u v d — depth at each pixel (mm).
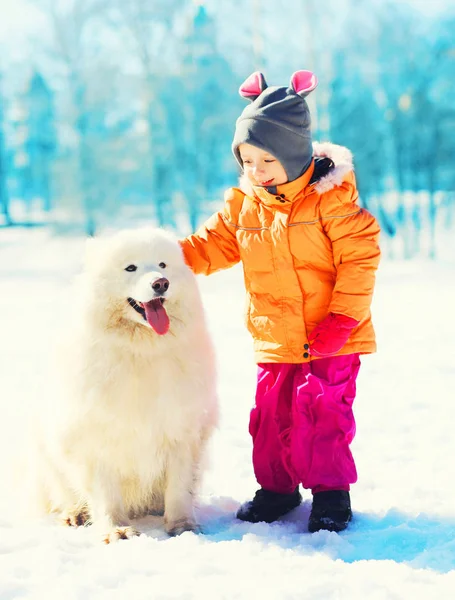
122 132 31906
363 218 4090
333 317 3979
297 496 4363
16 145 40875
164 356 3916
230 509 4441
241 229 4289
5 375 8812
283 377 4152
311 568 3289
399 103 31234
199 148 31672
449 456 5195
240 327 11711
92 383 3832
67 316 4004
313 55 27125
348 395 4160
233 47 31344
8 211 42594
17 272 23656
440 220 31938
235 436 5988
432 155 31188
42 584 3201
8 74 38688
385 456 5270
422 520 3947
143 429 3898
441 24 32562
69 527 4211
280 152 4035
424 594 2975
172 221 32125
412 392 7234
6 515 4453
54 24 31688
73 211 31234
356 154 30047
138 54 31578
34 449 4398
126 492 4199
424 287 16469
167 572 3301
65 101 32219
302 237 4078
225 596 2996
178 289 3930
